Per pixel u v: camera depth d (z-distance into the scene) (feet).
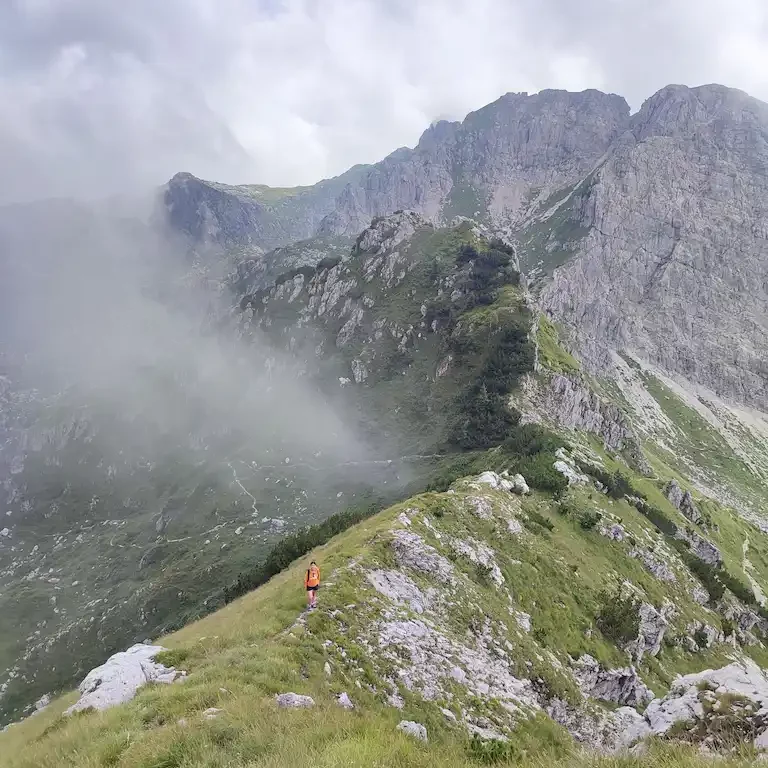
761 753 40.52
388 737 52.60
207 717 52.70
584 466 357.20
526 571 182.70
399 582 120.98
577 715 131.85
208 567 524.52
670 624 246.06
